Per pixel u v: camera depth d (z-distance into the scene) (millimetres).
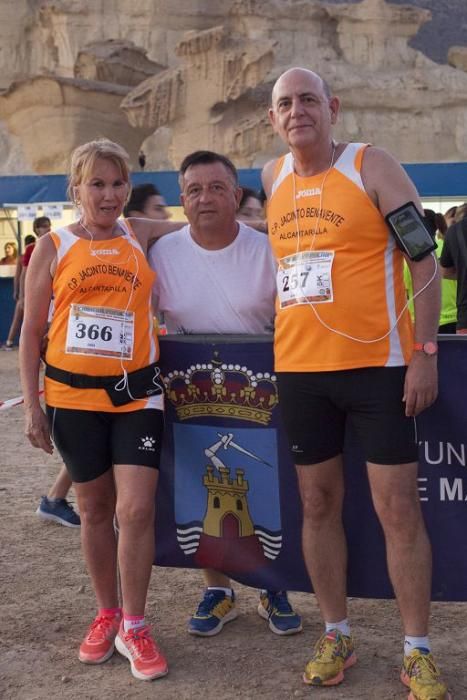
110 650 3645
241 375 3740
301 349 3262
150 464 3471
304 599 4324
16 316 15500
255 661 3611
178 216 15414
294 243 3262
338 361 3189
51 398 3518
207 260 3703
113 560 3672
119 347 3451
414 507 3242
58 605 4238
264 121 25844
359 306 3164
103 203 3449
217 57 25422
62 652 3725
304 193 3244
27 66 41312
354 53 42062
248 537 3842
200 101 25984
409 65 42219
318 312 3199
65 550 5055
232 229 3695
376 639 3814
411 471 3223
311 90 3180
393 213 3125
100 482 3545
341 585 3465
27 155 28266
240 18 41469
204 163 3576
